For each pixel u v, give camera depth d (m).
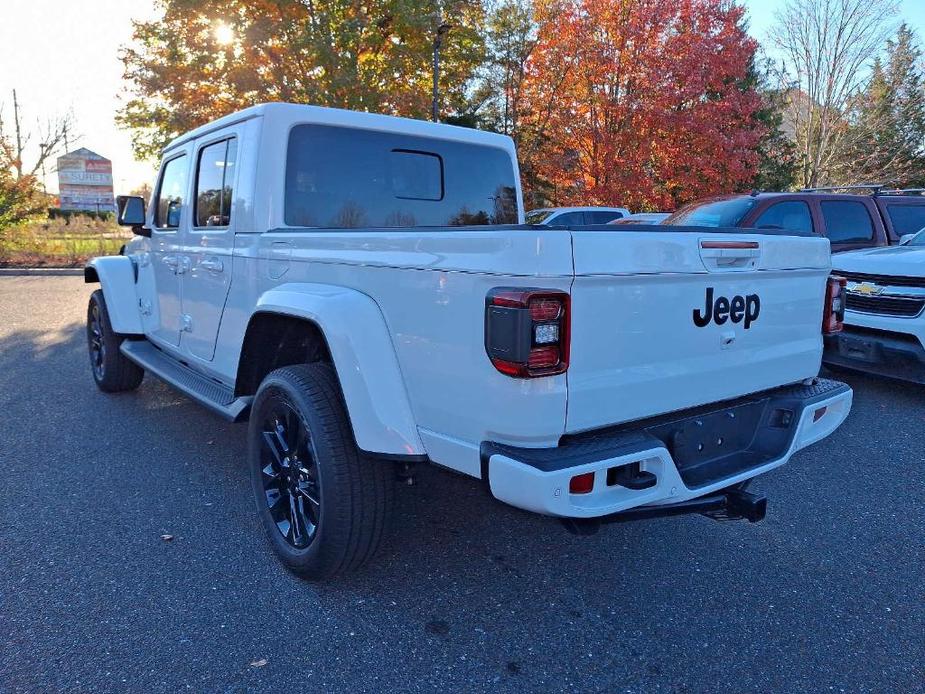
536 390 2.28
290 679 2.48
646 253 2.47
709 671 2.57
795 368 3.28
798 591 3.13
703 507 2.75
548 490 2.23
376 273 2.79
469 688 2.46
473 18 23.06
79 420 5.39
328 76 19.06
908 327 5.88
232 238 3.82
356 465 2.86
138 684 2.43
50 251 18.78
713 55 20.33
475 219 4.51
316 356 3.61
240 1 18.97
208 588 3.06
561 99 22.45
